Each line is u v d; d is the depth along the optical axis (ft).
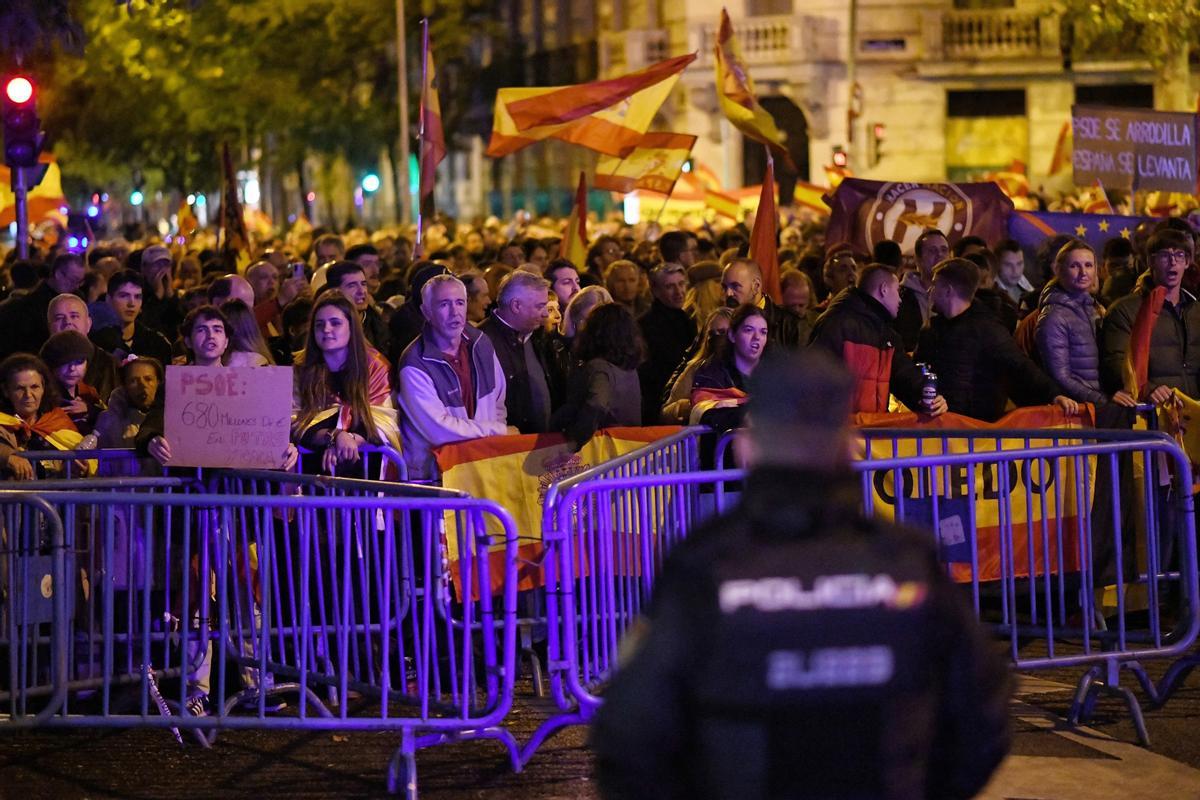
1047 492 26.94
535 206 173.99
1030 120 143.02
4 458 25.35
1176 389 29.35
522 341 29.89
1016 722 24.04
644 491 23.68
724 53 43.42
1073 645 28.25
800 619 11.19
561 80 169.27
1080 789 21.02
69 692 25.00
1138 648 26.37
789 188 150.82
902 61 145.79
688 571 11.36
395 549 22.81
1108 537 27.45
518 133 48.34
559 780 21.85
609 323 27.63
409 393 27.25
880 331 29.73
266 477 24.18
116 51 139.74
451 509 20.95
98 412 29.99
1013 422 29.37
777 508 11.39
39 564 22.62
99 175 189.98
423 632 21.62
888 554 11.38
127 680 23.07
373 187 146.00
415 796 20.89
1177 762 22.16
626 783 11.41
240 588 24.29
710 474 22.35
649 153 54.95
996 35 142.72
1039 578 27.07
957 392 30.83
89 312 37.63
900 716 11.25
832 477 11.49
